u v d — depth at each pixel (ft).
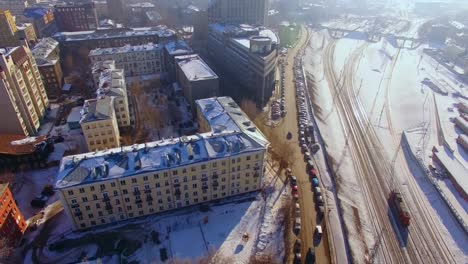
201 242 277.85
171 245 274.77
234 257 264.93
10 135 382.83
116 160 277.64
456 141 427.33
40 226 290.97
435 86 622.54
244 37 632.38
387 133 459.73
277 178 356.18
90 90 568.82
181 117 479.82
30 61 442.09
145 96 548.31
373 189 346.54
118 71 501.97
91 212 276.82
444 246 279.69
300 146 419.33
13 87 387.34
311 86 617.21
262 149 302.86
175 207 307.17
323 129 463.42
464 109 516.73
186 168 283.79
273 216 305.32
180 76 543.39
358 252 271.49
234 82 617.21
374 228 296.71
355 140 440.45
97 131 365.61
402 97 579.48
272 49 538.88
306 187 344.08
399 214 306.76
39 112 451.94
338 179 358.43
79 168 265.95
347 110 527.81
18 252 266.36
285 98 558.97
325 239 282.15
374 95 587.68
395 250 274.77
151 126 454.40
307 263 259.80
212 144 298.35
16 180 346.33
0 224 248.32
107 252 267.39
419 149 413.18
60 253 266.36
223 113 362.33
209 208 312.09
